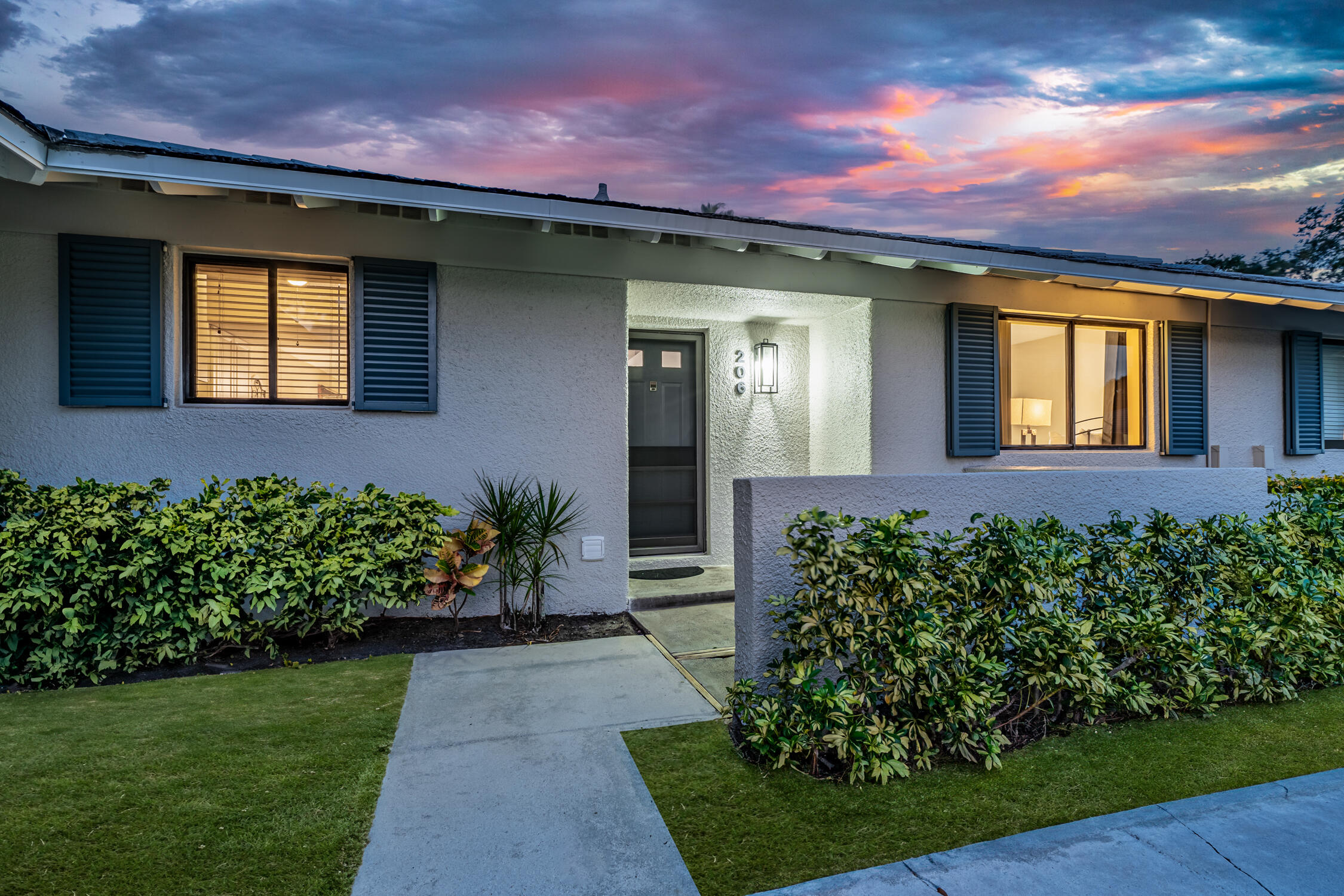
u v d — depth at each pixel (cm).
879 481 338
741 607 323
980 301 644
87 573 370
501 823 235
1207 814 245
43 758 273
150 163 371
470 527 478
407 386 492
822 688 281
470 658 428
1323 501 462
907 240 526
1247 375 744
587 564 534
